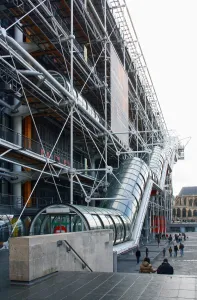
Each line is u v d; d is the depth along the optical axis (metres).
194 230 98.06
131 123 44.47
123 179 32.72
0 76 19.31
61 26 23.78
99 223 19.78
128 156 41.34
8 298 7.05
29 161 22.31
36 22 21.92
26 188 28.39
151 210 56.62
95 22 31.70
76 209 18.31
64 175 27.53
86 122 27.88
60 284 8.18
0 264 12.27
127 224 27.20
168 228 96.31
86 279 8.64
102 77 34.38
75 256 11.41
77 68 28.19
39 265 8.73
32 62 17.55
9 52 16.38
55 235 9.87
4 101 23.81
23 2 19.53
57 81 21.33
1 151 19.23
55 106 23.64
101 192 35.66
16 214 22.50
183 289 7.52
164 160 60.12
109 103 32.81
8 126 24.98
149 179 36.59
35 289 7.77
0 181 25.55
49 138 32.12
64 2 24.94
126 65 44.81
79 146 37.59
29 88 21.45
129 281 8.34
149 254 33.50
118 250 22.19
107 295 7.18
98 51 33.16
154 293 7.23
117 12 39.88
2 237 20.95
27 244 8.37
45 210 18.59
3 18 23.86
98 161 47.56
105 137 30.00
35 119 29.22
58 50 24.31
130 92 43.34
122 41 38.19
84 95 34.19
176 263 28.55
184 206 153.88
